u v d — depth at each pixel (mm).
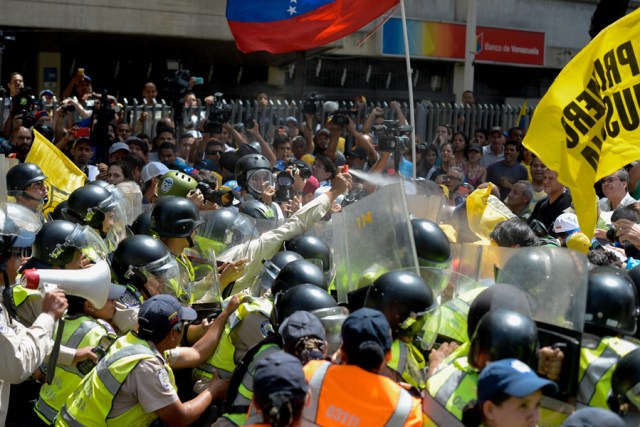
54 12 14227
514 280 4051
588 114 5930
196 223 5574
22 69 15633
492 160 12070
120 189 6992
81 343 4707
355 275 4875
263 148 10672
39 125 9859
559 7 19797
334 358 3936
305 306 4188
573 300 3711
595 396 3766
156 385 4281
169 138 10492
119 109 11727
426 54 18062
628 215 6766
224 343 4863
